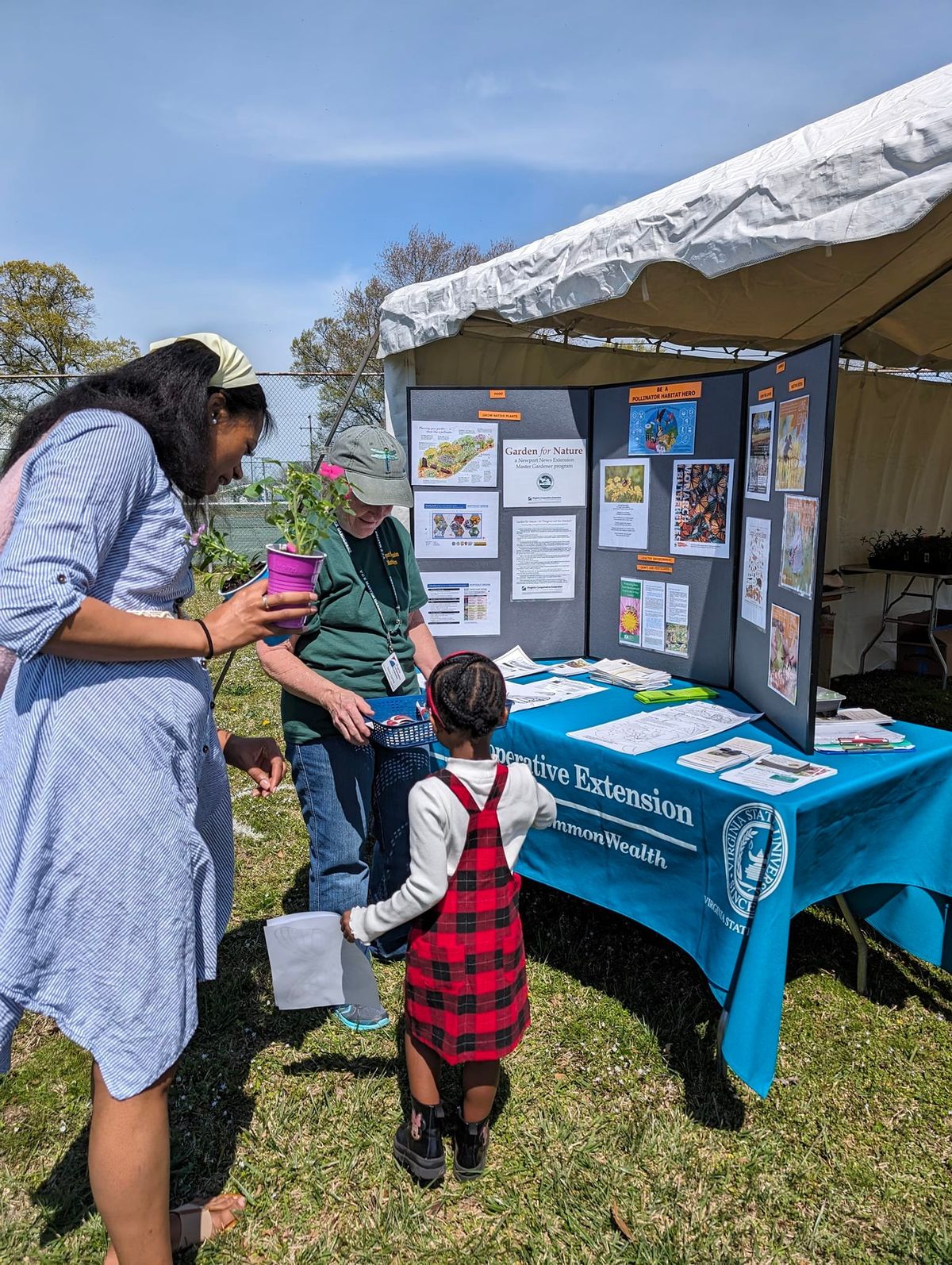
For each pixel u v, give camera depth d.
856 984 2.71
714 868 2.08
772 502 2.56
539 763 2.61
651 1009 2.57
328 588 2.43
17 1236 1.81
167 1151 1.47
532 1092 2.23
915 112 2.41
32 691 1.34
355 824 2.49
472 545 3.36
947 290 4.52
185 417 1.44
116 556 1.35
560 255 3.75
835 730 2.45
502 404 3.28
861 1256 1.75
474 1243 1.79
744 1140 2.06
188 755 1.47
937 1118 2.14
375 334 5.31
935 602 6.95
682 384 2.99
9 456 1.39
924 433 7.35
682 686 3.05
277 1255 1.77
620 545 3.34
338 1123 2.13
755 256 2.85
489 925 1.79
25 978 1.34
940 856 2.37
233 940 2.98
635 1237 1.79
